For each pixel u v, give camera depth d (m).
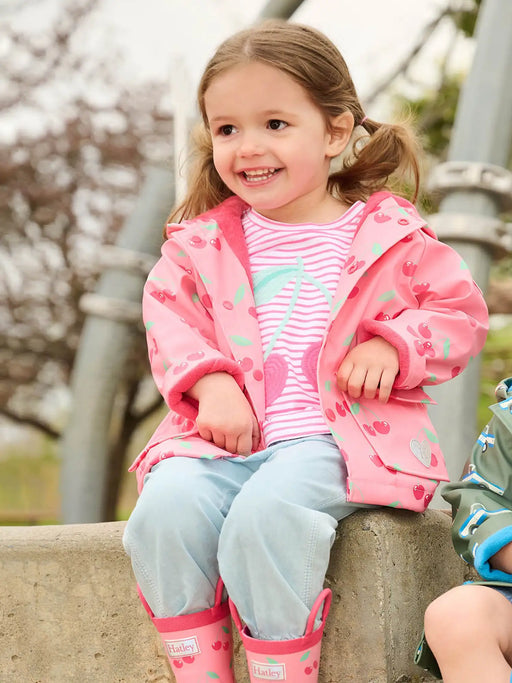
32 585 2.13
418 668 1.88
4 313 7.64
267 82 2.03
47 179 7.63
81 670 2.10
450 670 1.63
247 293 2.08
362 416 1.92
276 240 2.15
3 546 2.15
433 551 1.96
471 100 3.70
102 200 7.68
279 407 1.95
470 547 1.73
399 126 2.39
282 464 1.81
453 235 3.51
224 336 2.02
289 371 1.98
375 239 2.04
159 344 2.00
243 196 2.11
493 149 3.62
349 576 1.83
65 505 5.38
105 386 5.38
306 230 2.15
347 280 2.00
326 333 1.93
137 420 7.83
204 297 2.10
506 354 5.96
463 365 2.02
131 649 2.06
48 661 2.12
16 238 7.64
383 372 1.89
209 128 2.26
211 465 1.84
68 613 2.11
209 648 1.76
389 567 1.82
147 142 7.64
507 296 5.85
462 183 3.54
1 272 7.63
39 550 2.13
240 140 2.06
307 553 1.70
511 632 1.67
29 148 7.61
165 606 1.78
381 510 1.89
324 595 1.71
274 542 1.70
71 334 7.69
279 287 2.08
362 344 1.95
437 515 2.03
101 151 7.64
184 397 1.96
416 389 2.04
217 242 2.13
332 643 1.84
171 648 1.77
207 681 1.75
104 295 5.37
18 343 7.65
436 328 1.98
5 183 7.61
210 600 1.78
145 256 5.38
